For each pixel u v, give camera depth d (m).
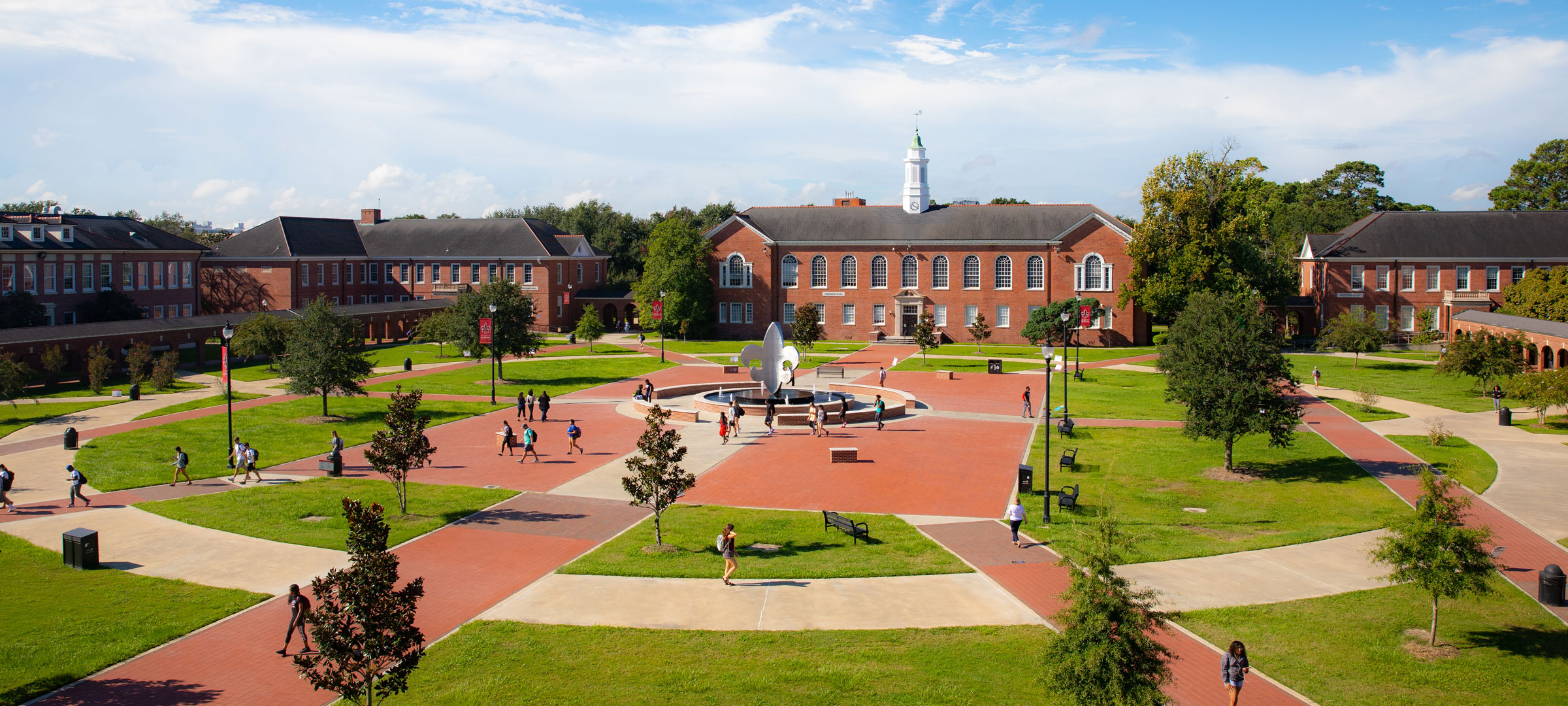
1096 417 50.78
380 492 33.38
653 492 26.42
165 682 18.17
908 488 34.91
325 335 49.75
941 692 17.84
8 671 18.39
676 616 21.59
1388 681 18.80
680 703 17.34
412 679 18.19
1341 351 80.00
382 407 52.97
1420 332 87.69
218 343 74.06
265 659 19.23
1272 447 42.41
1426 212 93.50
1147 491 35.06
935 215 98.06
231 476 35.66
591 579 24.08
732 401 51.69
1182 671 19.05
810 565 25.36
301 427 46.22
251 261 97.06
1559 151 119.88
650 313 92.94
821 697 17.62
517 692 17.72
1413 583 20.97
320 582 15.26
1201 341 37.28
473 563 25.34
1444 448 41.59
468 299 66.44
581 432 46.09
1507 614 22.33
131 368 57.00
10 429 44.69
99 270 79.38
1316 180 148.38
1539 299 72.94
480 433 45.72
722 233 98.62
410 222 112.25
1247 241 85.75
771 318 98.25
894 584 23.92
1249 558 26.33
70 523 28.91
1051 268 92.62
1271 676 18.89
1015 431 46.72
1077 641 16.22
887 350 87.75
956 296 95.06
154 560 25.36
